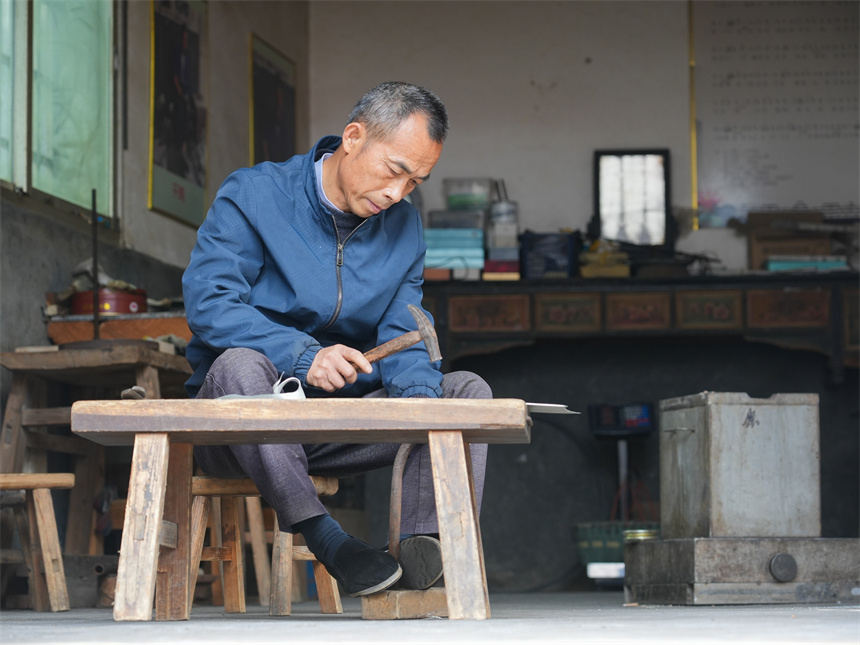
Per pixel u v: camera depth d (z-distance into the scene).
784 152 8.45
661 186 8.41
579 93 8.64
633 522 7.46
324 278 2.34
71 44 5.34
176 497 2.12
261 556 4.73
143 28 6.12
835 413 8.18
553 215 8.51
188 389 2.35
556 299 7.56
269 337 2.11
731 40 8.58
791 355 8.27
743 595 3.53
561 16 8.73
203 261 2.27
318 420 1.70
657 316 7.51
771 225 8.19
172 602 2.11
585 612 2.58
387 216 2.48
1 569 4.11
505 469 8.29
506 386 8.39
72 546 4.90
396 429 1.71
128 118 5.90
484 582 1.81
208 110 6.96
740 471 3.65
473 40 8.74
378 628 1.58
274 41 8.13
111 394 5.12
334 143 2.47
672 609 2.85
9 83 4.81
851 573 3.59
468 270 7.74
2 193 4.69
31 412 4.52
